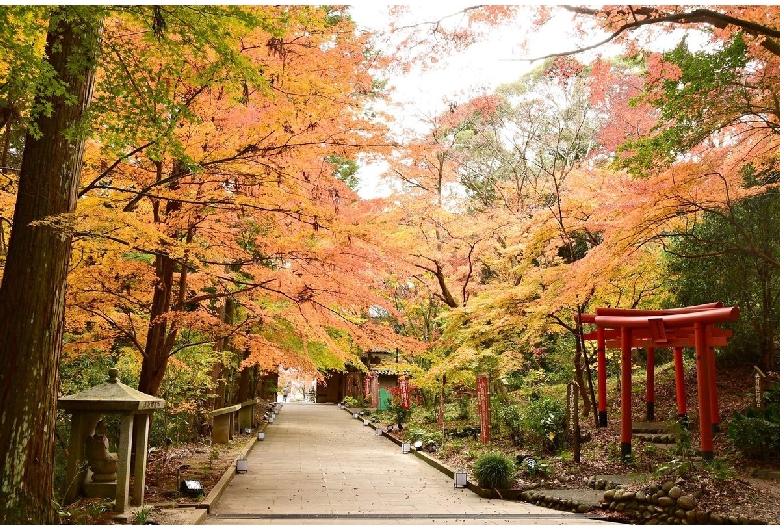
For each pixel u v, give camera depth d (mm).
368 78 7887
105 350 10930
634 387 16719
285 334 14031
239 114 7449
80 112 5645
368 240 7590
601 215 10234
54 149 5465
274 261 9102
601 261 8945
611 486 8703
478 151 19375
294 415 27906
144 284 9555
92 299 8500
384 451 14742
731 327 14062
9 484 4938
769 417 9953
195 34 5113
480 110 15688
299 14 5758
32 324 5188
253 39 6883
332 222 7383
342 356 9930
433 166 15789
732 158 9312
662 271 13406
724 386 14172
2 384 5066
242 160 7047
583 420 14203
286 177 7164
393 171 13781
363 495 8875
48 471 5258
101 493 7059
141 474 7133
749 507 7051
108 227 5840
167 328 10914
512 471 9352
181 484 8117
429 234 14953
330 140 7023
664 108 7898
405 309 18562
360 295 8484
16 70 4926
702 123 8016
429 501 8531
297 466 11797
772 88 7930
